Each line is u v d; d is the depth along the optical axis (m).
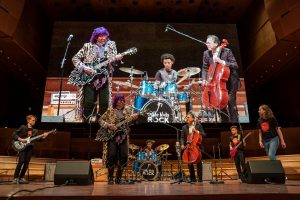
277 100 11.84
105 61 9.71
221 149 9.24
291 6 8.45
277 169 3.52
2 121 10.95
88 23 10.55
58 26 10.46
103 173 6.49
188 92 9.47
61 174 3.41
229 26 10.74
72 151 9.43
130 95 9.45
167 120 8.84
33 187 3.36
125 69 9.74
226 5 11.14
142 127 9.57
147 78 9.88
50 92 9.55
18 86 12.20
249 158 7.85
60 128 9.73
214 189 2.80
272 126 4.62
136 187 3.28
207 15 11.73
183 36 10.59
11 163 6.85
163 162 7.78
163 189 2.90
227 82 9.98
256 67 11.34
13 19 8.79
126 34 10.53
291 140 9.09
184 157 4.72
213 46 10.41
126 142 4.24
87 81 9.52
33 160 7.55
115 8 11.23
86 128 9.65
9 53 10.09
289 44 9.44
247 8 11.28
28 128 5.19
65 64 9.94
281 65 10.94
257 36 10.73
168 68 10.07
